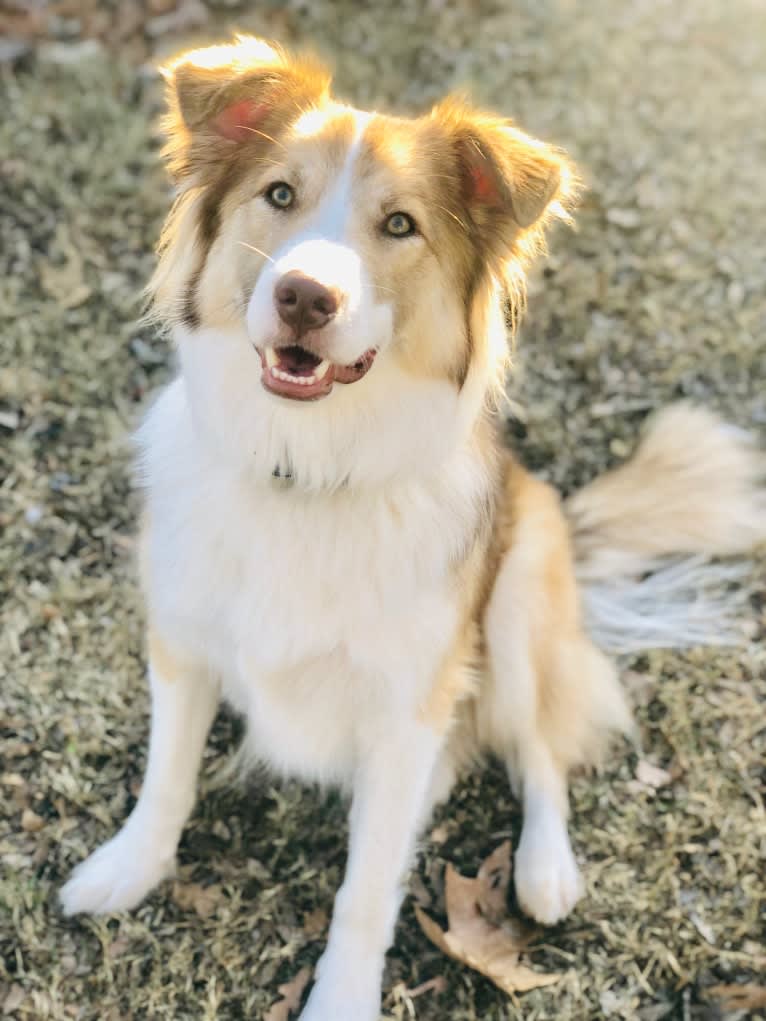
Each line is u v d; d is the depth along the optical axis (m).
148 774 2.98
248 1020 2.84
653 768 3.42
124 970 2.88
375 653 2.62
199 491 2.67
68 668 3.45
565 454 4.16
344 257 2.28
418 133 2.51
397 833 2.79
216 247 2.51
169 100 2.53
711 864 3.20
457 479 2.71
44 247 4.51
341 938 2.83
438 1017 2.88
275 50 2.66
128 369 4.23
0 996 2.81
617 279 4.66
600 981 2.95
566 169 2.43
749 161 5.20
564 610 3.29
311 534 2.62
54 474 3.91
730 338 4.48
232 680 2.89
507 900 3.13
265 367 2.35
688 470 3.77
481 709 3.31
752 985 2.92
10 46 5.29
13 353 4.20
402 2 5.83
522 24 5.80
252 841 3.19
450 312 2.53
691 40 5.85
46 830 3.11
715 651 3.68
